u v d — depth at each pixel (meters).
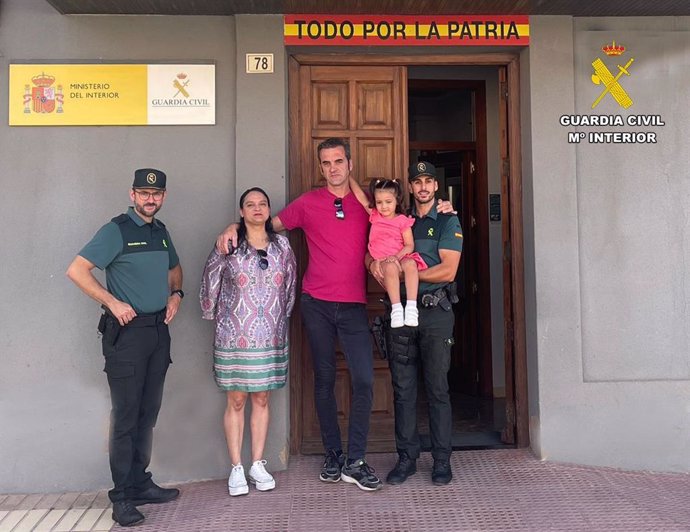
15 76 3.91
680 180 4.14
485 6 3.93
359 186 4.10
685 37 4.16
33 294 3.88
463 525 3.23
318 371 3.72
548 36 4.09
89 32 3.95
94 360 3.89
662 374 4.10
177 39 3.98
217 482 3.88
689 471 4.03
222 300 3.58
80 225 3.92
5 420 3.85
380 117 4.31
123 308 3.23
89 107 3.93
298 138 4.21
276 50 3.98
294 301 3.77
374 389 4.32
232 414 3.67
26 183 3.90
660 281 4.11
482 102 5.87
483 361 5.94
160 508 3.51
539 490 3.64
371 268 3.67
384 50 4.15
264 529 3.21
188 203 3.97
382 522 3.26
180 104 3.97
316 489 3.67
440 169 6.37
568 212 4.06
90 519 3.45
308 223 3.74
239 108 3.96
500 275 5.93
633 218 4.11
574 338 4.04
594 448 4.04
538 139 4.07
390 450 4.28
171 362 3.68
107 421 3.88
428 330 3.65
